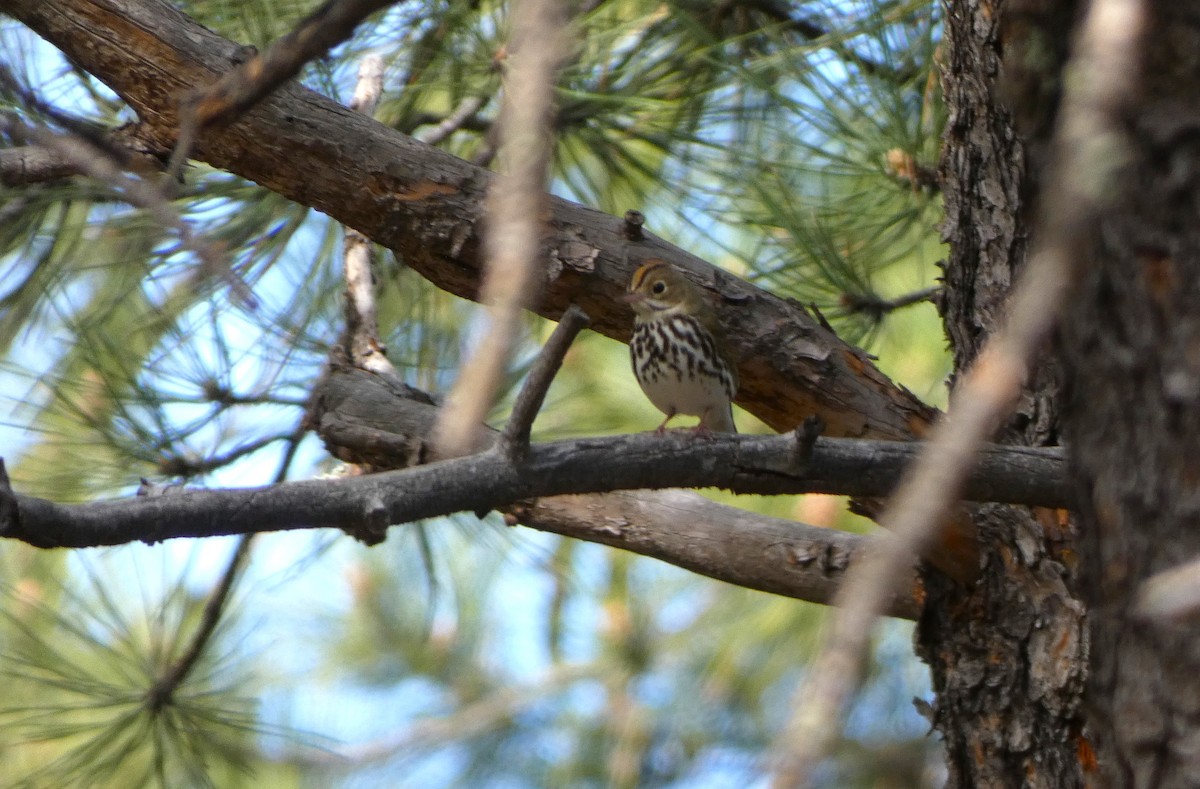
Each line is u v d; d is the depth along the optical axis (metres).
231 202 10.02
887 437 7.77
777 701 15.72
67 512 5.45
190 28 7.59
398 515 5.96
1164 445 4.48
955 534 7.27
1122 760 4.65
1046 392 7.48
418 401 7.95
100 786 10.29
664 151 10.49
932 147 10.24
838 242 10.37
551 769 16.62
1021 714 7.25
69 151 4.73
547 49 3.31
